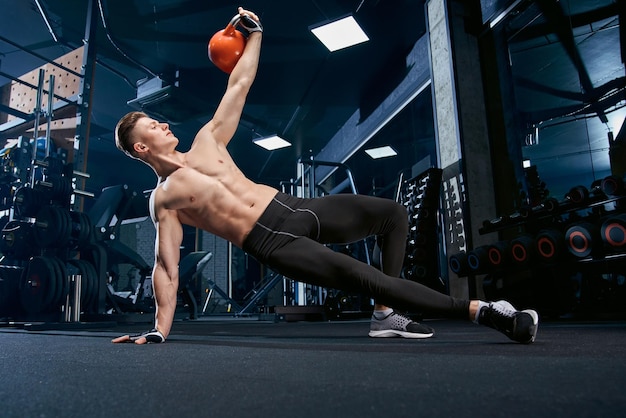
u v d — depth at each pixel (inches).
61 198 161.8
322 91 277.1
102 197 199.0
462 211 166.7
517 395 21.5
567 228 131.6
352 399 21.6
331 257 46.4
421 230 156.2
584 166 279.4
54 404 22.0
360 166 325.4
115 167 395.5
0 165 169.3
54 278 142.6
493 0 173.2
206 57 249.1
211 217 52.7
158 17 217.9
